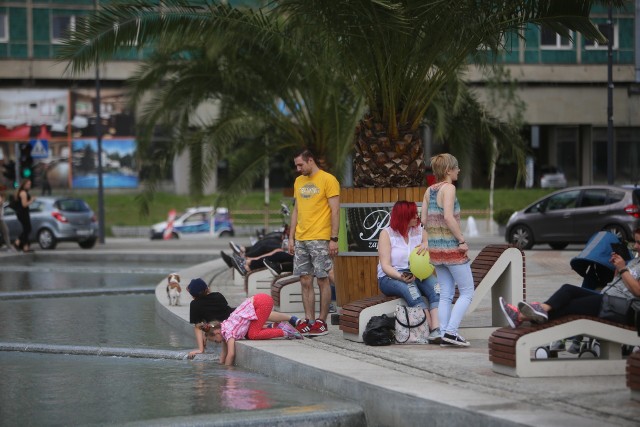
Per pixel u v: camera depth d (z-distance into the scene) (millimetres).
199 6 27828
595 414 13234
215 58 44156
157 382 18906
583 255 19125
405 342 20531
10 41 114500
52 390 18203
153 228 88312
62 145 116375
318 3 24031
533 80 114062
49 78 115250
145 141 50500
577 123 115938
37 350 23453
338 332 22969
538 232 58281
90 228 69188
